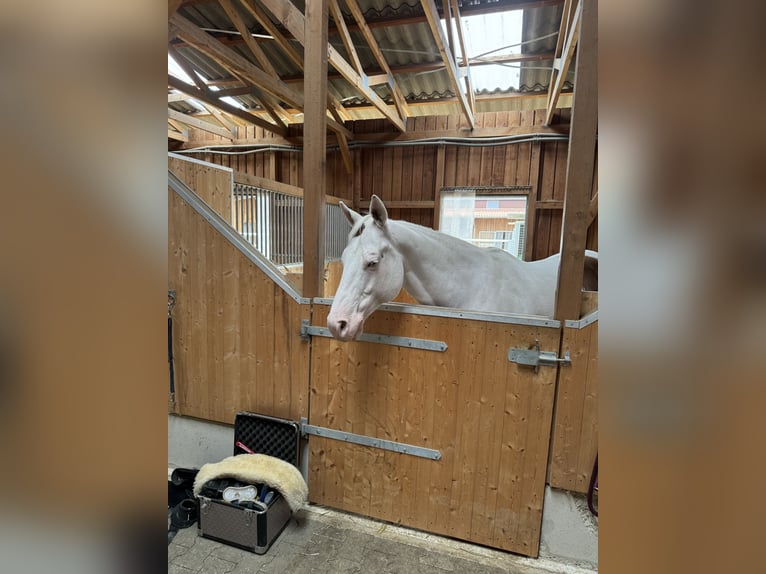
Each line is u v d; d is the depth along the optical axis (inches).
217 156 227.9
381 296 55.1
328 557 55.8
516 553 56.6
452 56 124.3
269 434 67.6
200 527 58.7
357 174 202.2
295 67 167.9
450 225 191.9
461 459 57.6
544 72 158.2
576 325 50.1
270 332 67.3
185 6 127.3
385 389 60.6
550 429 53.0
